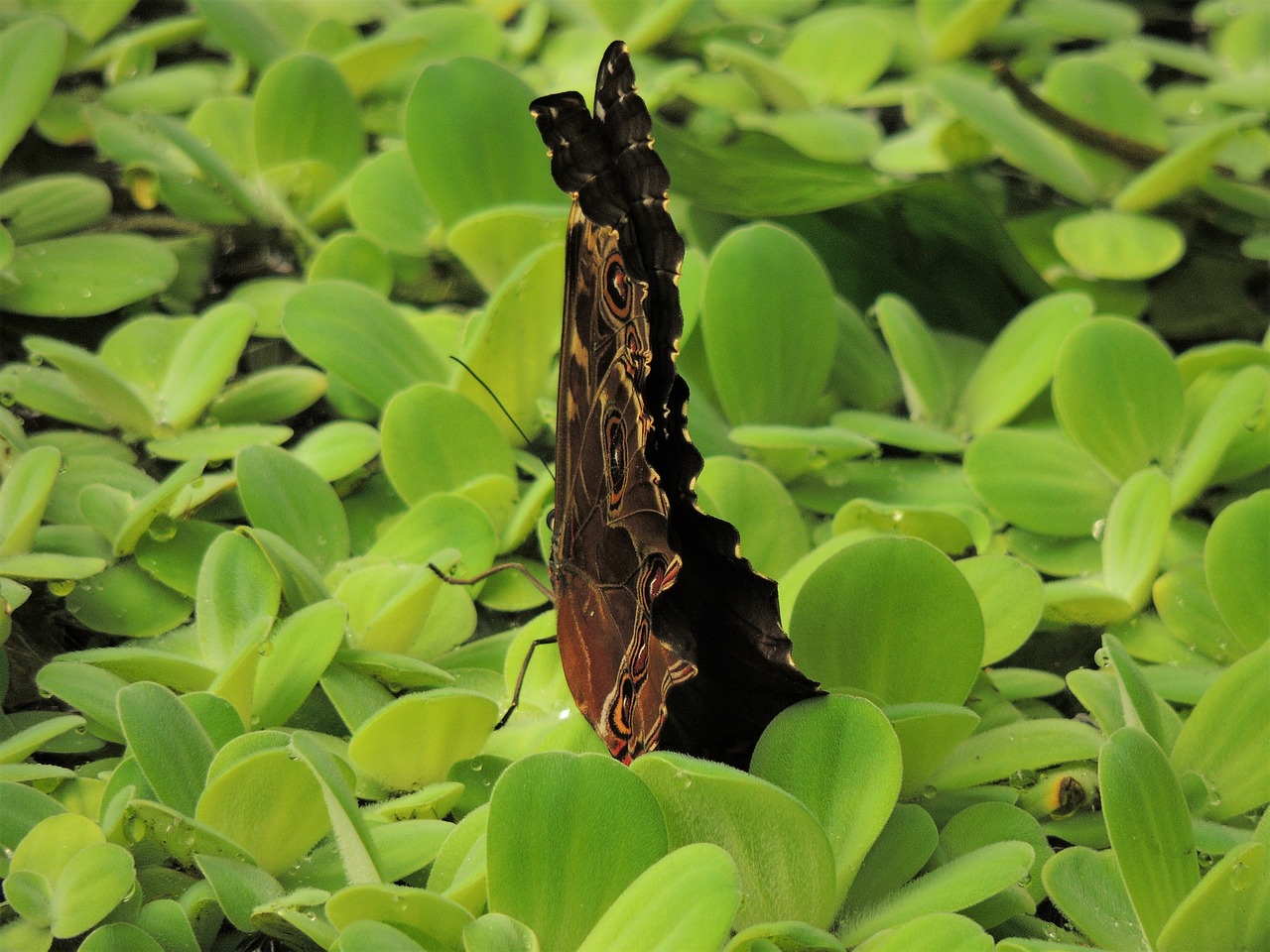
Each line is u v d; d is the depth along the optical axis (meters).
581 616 0.71
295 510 0.76
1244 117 0.84
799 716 0.69
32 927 0.68
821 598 0.71
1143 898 0.68
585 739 0.71
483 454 0.78
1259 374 0.77
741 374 0.80
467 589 0.76
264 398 0.81
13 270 0.83
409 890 0.67
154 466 0.79
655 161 0.68
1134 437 0.78
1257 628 0.74
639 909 0.67
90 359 0.78
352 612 0.74
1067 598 0.74
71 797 0.71
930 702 0.71
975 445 0.78
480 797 0.71
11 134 0.84
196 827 0.69
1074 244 0.84
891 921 0.68
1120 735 0.69
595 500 0.70
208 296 0.84
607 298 0.69
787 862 0.68
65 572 0.74
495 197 0.84
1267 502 0.74
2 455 0.77
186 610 0.75
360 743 0.70
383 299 0.81
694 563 0.69
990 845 0.69
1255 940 0.68
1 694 0.73
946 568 0.71
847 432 0.78
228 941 0.69
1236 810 0.71
